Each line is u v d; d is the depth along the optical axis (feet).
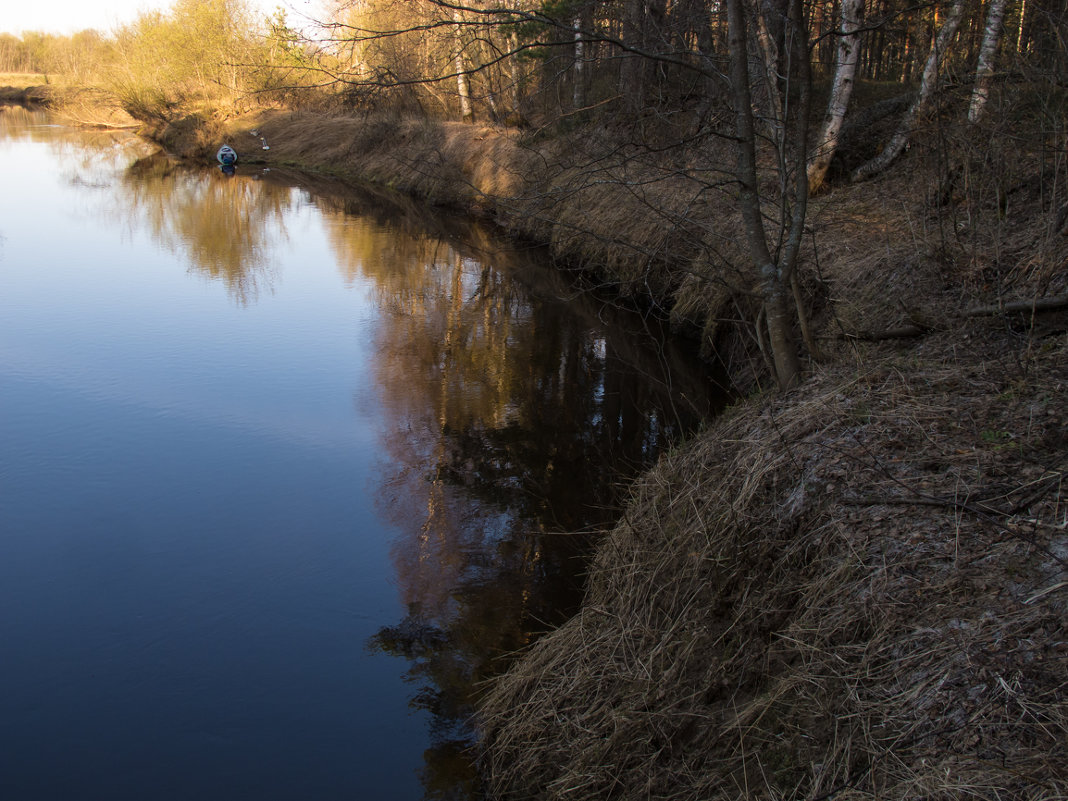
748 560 12.91
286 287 45.98
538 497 22.45
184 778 13.50
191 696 15.35
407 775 13.37
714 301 31.01
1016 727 8.46
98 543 20.38
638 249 19.89
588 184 19.21
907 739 9.04
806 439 14.37
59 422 27.25
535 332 37.35
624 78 26.66
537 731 12.98
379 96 19.92
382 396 30.07
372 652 16.40
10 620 17.49
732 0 17.22
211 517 21.62
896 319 20.68
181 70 121.39
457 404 29.22
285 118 116.06
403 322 39.42
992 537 10.75
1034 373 14.30
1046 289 17.34
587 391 30.07
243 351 34.83
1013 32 23.79
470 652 16.30
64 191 79.92
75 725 14.62
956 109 23.36
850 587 11.10
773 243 28.86
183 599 18.22
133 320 39.01
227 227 64.49
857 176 36.19
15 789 13.32
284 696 15.26
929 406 14.10
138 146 128.57
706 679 11.89
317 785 13.30
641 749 11.51
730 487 14.71
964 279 19.93
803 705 10.27
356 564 19.53
